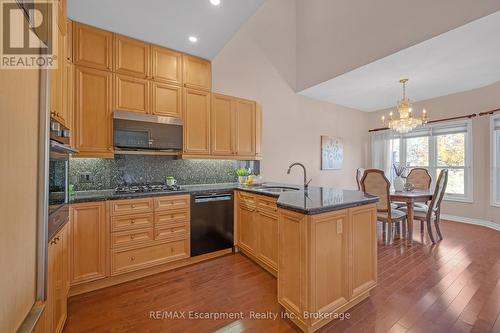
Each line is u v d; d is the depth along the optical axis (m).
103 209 2.15
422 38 2.88
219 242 2.87
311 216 1.50
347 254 1.72
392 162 5.75
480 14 2.40
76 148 2.24
